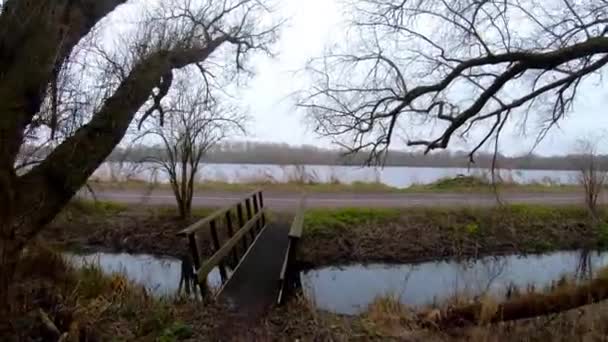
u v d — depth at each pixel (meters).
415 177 28.78
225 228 12.65
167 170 13.14
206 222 6.82
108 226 12.62
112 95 6.62
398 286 9.91
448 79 6.67
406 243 12.83
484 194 17.56
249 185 21.27
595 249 14.14
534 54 6.24
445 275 11.00
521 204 16.09
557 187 23.23
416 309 7.14
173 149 13.05
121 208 13.92
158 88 9.27
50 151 5.77
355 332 5.79
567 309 6.07
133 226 12.81
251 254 9.08
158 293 7.04
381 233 13.01
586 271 10.80
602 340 5.52
